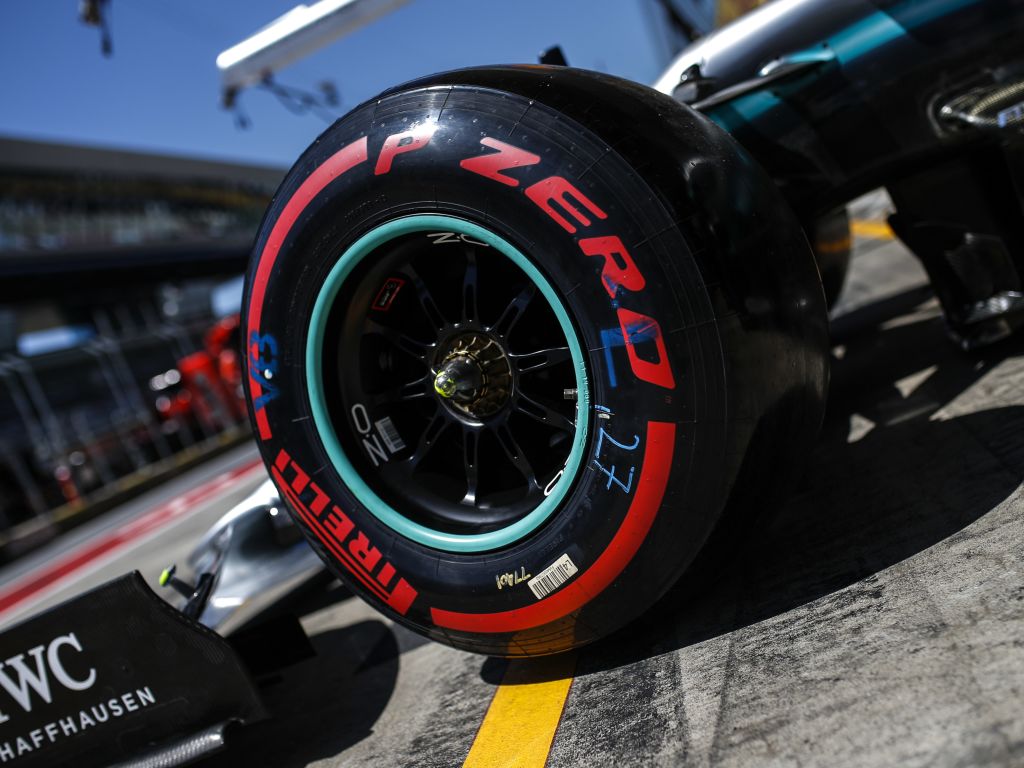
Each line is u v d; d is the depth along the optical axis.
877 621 1.05
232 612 1.80
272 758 1.45
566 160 1.10
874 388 2.22
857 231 6.19
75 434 13.32
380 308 1.39
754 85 1.70
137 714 1.38
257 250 1.36
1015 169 1.71
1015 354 1.94
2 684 1.39
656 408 1.07
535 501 1.25
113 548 6.81
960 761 0.76
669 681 1.13
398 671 1.65
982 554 1.10
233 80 2.92
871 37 1.71
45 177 21.39
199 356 14.88
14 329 16.70
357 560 1.36
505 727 1.20
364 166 1.23
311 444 1.36
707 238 1.06
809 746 0.87
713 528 1.11
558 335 1.39
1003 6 1.65
